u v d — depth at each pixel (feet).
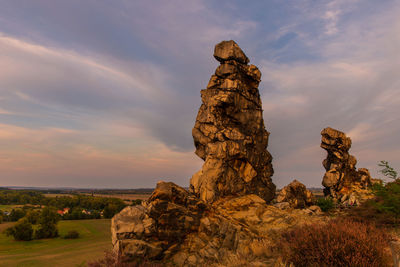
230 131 73.82
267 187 79.92
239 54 80.64
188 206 44.57
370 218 46.42
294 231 37.06
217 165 68.54
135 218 39.42
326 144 128.26
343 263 24.81
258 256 35.78
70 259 153.79
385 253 25.86
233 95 75.05
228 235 41.24
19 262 154.92
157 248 37.04
